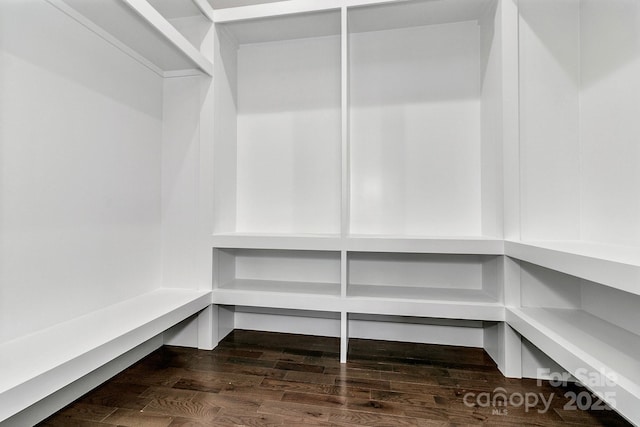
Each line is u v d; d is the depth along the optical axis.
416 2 1.79
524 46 1.64
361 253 2.13
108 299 1.59
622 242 1.37
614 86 1.41
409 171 2.09
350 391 1.43
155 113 1.94
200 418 1.23
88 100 1.47
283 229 2.25
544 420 1.23
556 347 1.18
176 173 1.99
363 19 1.97
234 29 2.06
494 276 1.78
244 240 1.87
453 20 2.00
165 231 2.00
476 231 2.01
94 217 1.51
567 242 1.52
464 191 2.03
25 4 1.19
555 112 1.63
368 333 2.10
